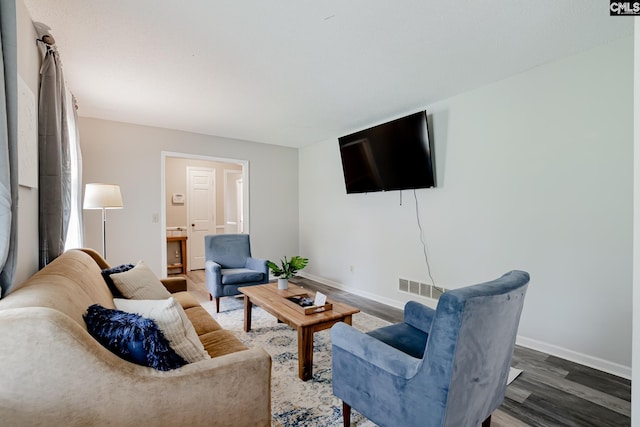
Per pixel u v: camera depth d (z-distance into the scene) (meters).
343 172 4.51
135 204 4.10
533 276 2.61
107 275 2.00
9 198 1.14
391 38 2.11
